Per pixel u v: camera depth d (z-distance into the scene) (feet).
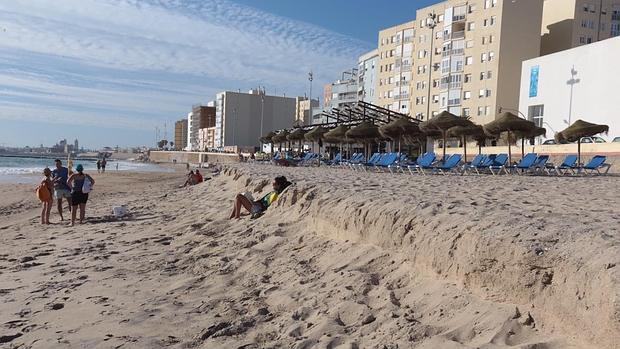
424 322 13.26
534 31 182.70
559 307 10.86
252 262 22.59
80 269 24.39
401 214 18.85
